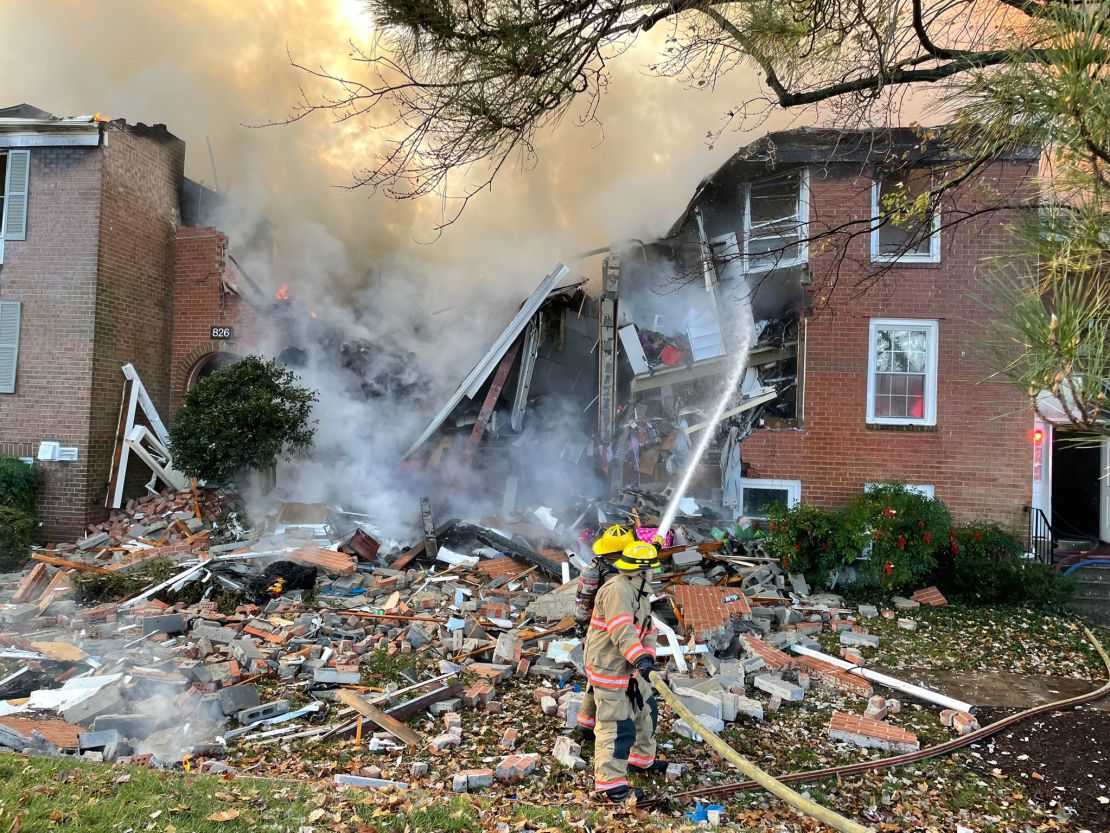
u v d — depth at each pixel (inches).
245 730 188.2
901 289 412.2
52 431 442.9
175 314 516.1
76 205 447.8
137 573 317.7
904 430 412.2
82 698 189.9
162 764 165.9
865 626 313.1
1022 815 161.6
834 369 418.3
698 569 345.7
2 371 446.3
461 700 210.5
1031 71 106.7
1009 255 105.7
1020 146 121.4
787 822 153.6
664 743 188.9
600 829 137.3
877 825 154.9
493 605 296.0
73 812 119.6
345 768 167.2
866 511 361.4
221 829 120.0
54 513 437.1
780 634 281.9
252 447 406.0
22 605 273.3
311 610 286.8
